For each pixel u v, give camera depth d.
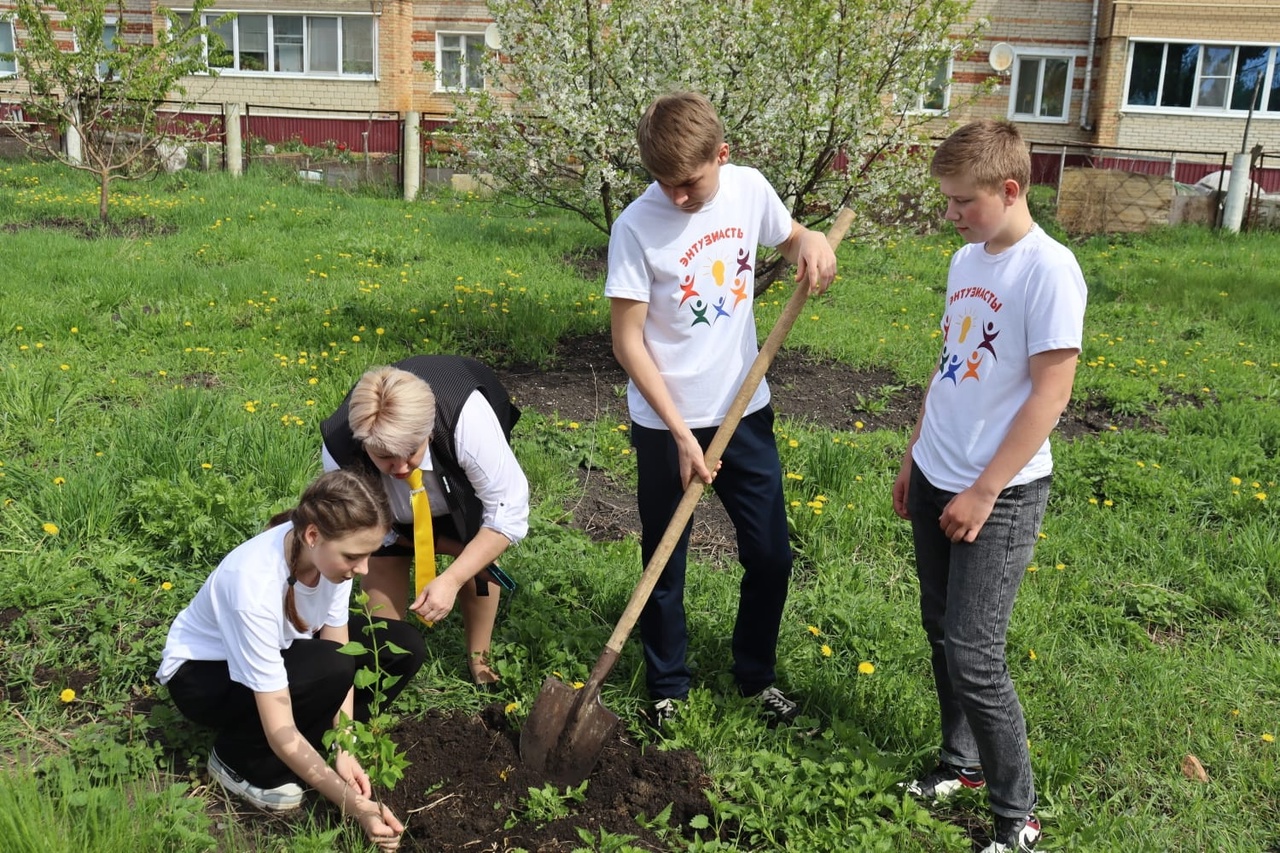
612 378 6.95
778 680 3.59
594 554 4.35
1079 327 2.55
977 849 2.90
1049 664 3.76
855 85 7.56
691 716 3.25
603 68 7.85
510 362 7.15
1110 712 3.50
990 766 2.80
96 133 14.89
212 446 4.90
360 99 23.89
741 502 3.23
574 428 5.81
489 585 3.39
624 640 3.02
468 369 3.13
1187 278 11.38
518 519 3.05
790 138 7.57
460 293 8.80
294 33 23.81
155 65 13.53
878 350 7.86
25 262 8.92
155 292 8.27
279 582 2.69
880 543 4.73
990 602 2.72
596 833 2.83
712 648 3.75
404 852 2.78
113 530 4.17
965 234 2.71
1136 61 22.34
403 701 3.31
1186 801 3.13
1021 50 22.86
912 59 7.63
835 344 7.98
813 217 8.80
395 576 3.43
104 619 3.57
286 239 11.25
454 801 2.93
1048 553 4.65
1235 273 12.16
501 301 8.65
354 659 2.90
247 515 4.21
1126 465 5.59
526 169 8.25
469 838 2.80
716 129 2.87
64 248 9.95
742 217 3.12
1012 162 2.58
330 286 8.98
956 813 3.05
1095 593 4.36
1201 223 16.25
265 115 24.08
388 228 12.44
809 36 7.47
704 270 3.06
